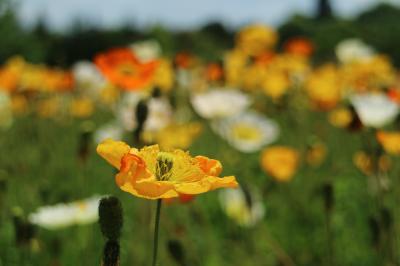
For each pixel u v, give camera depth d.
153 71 1.34
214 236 1.49
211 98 1.72
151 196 0.68
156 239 0.72
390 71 2.02
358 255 1.48
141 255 1.36
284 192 1.67
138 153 0.74
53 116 2.31
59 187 1.64
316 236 1.55
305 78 2.12
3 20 6.82
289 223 1.61
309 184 1.69
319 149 1.74
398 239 1.35
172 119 1.58
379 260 1.25
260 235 1.49
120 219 0.73
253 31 2.21
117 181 0.68
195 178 0.75
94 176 1.77
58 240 1.40
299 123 1.98
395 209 1.40
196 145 1.88
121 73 1.33
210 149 1.88
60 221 1.39
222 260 1.45
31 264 1.35
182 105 1.69
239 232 1.49
